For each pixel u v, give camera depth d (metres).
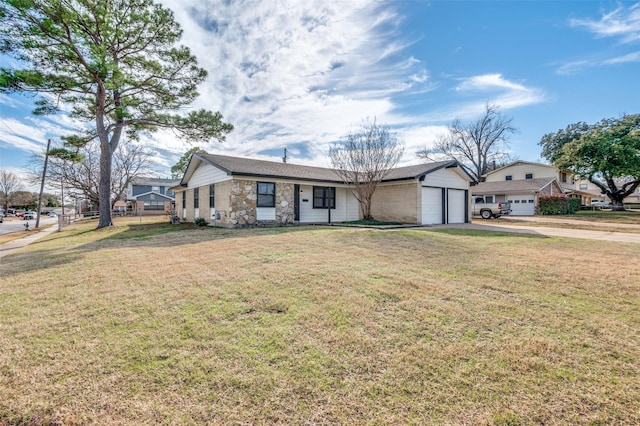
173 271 5.47
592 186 52.22
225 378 2.31
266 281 4.68
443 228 12.31
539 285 4.44
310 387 2.20
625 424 1.82
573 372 2.35
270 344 2.81
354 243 8.05
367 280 4.69
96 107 15.81
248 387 2.21
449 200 15.92
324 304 3.73
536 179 30.20
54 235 14.77
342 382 2.25
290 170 15.64
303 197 15.42
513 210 27.88
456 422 1.86
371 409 1.98
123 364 2.52
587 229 13.12
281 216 14.33
